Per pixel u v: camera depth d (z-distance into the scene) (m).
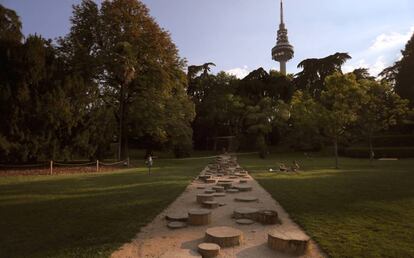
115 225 7.18
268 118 48.59
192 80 63.31
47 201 10.35
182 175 18.78
